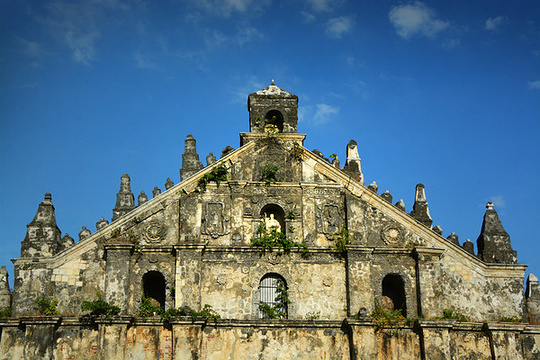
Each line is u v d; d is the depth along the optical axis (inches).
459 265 1897.1
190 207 1888.5
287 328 1803.6
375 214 1934.1
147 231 1866.4
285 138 1991.9
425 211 1968.5
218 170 1923.0
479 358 1819.6
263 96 2055.9
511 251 1923.0
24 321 1742.1
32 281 1803.6
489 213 1975.9
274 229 1909.4
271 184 1927.9
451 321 1798.7
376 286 1865.2
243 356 1775.3
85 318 1760.6
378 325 1802.4
